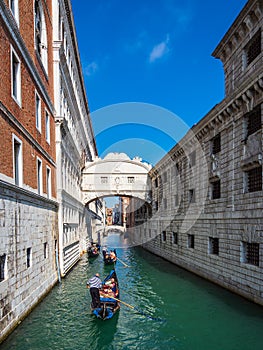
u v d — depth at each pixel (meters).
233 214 14.21
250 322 10.83
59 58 18.98
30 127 12.57
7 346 8.88
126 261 26.42
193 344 9.56
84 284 16.52
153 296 14.69
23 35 11.97
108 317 11.01
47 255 14.83
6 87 9.73
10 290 9.46
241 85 12.95
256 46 13.12
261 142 12.15
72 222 23.52
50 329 10.45
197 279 18.03
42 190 14.24
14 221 10.05
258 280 11.94
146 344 9.63
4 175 9.25
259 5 12.20
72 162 24.97
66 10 22.33
